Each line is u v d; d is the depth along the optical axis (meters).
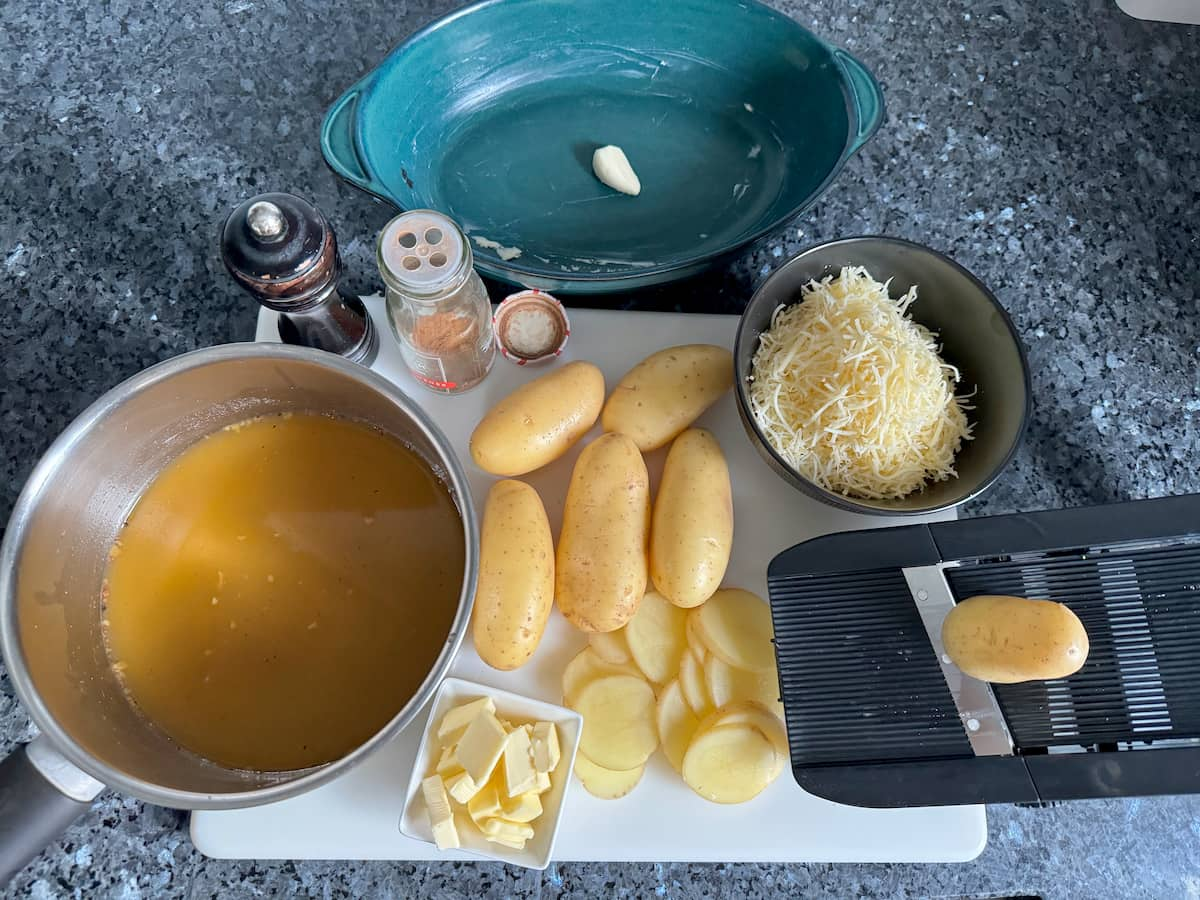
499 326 0.80
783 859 0.71
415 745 0.71
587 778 0.71
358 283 0.85
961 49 0.96
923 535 0.67
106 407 0.61
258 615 0.69
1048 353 0.87
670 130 0.93
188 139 0.89
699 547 0.70
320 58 0.93
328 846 0.70
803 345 0.76
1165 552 0.64
